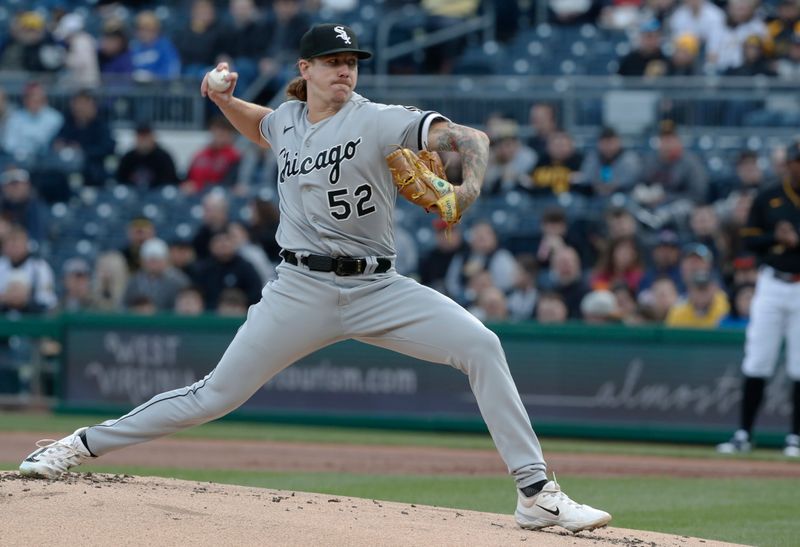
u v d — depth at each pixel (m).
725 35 54.84
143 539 15.34
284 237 18.19
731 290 40.44
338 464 31.72
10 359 44.97
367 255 17.83
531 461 17.88
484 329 17.75
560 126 54.22
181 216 53.28
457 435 40.81
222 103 18.92
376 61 61.91
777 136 51.72
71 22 65.25
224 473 28.91
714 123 52.34
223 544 15.27
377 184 17.47
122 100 58.88
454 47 62.44
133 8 67.75
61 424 40.22
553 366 40.38
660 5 58.53
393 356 41.72
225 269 45.41
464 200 16.58
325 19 63.72
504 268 45.44
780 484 29.27
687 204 47.44
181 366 43.06
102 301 47.56
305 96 18.50
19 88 59.03
